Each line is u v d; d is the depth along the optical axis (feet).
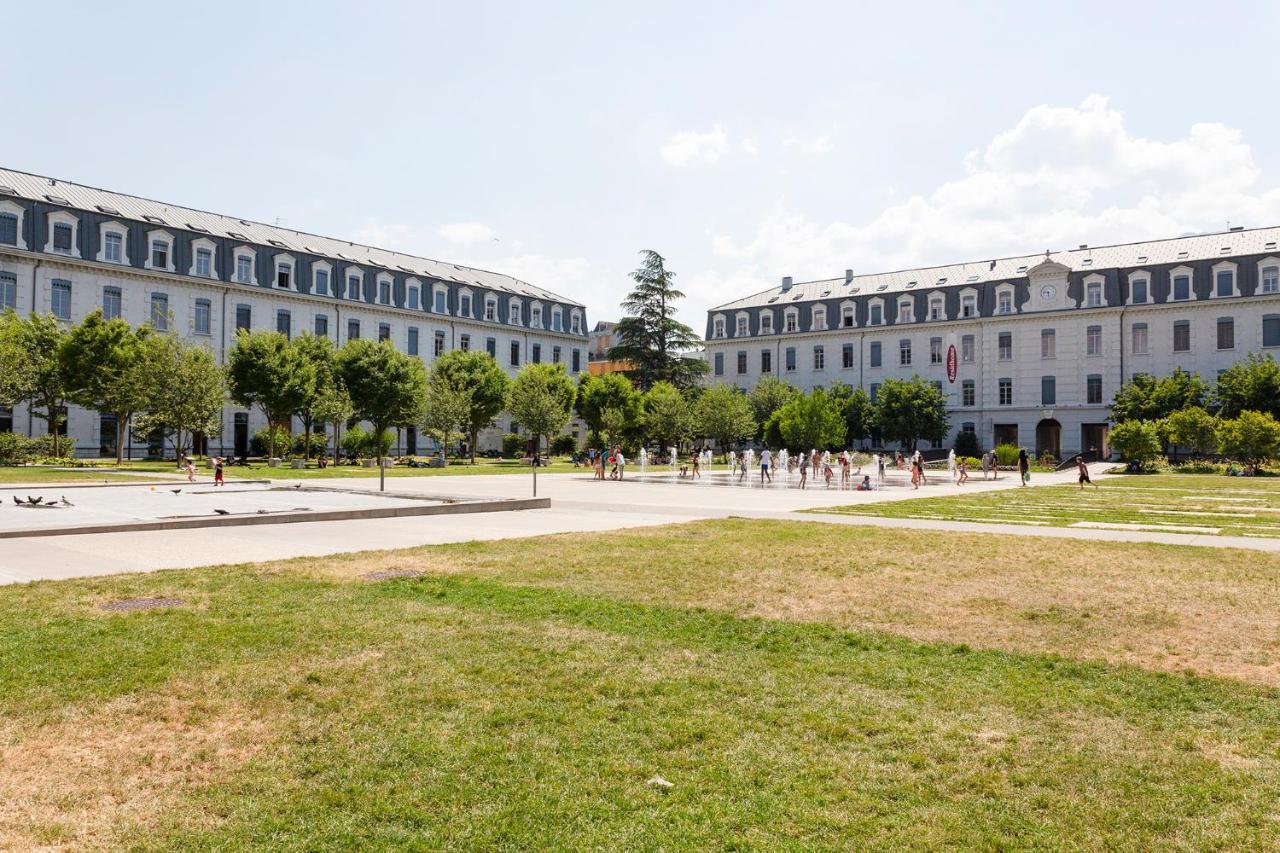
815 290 278.46
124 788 15.42
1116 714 19.70
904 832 14.12
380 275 237.04
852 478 150.30
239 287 203.31
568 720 18.90
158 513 63.05
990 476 163.22
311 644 24.61
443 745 17.43
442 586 33.78
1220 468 163.43
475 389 216.54
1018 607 30.94
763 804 15.07
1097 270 223.51
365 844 13.57
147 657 23.04
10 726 18.12
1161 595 33.24
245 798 15.10
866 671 22.81
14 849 13.24
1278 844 13.83
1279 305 199.21
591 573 37.63
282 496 85.51
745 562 41.27
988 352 238.07
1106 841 13.93
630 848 13.55
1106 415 219.20
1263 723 19.17
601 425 234.58
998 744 17.89
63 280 175.32
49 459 147.74
